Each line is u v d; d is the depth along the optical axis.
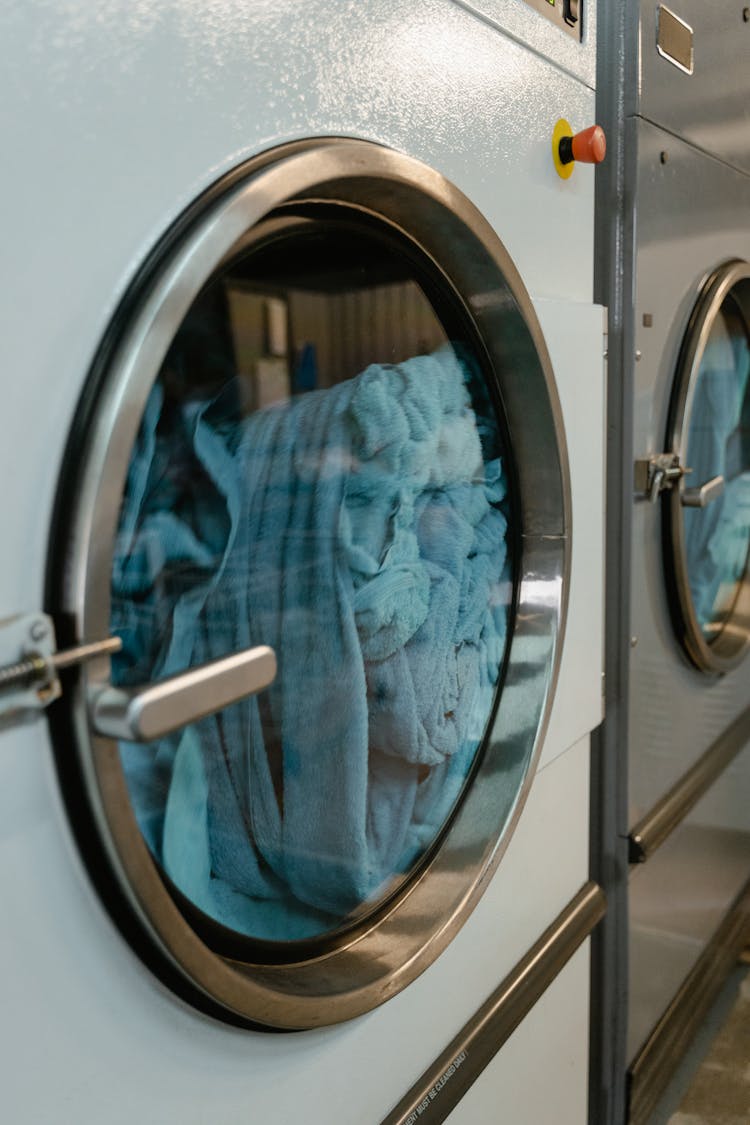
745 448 1.90
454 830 1.06
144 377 0.57
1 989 0.56
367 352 0.91
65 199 0.56
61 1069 0.60
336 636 0.88
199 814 0.73
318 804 0.88
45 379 0.55
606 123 1.29
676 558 1.47
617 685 1.41
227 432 0.75
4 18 0.52
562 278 1.18
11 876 0.56
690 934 1.74
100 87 0.57
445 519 1.00
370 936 0.94
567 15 1.14
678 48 1.37
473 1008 1.09
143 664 0.68
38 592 0.56
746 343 1.82
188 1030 0.70
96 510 0.56
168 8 0.61
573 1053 1.37
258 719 0.80
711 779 1.70
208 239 0.61
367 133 0.81
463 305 1.01
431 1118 0.98
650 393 1.40
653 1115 1.65
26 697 0.54
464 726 1.07
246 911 0.80
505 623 1.13
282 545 0.83
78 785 0.59
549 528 1.12
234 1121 0.75
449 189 0.86
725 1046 1.83
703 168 1.49
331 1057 0.86
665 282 1.41
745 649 1.80
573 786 1.31
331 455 0.87
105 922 0.62
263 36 0.69
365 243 0.89
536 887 1.22
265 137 0.70
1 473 0.54
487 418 1.08
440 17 0.90
